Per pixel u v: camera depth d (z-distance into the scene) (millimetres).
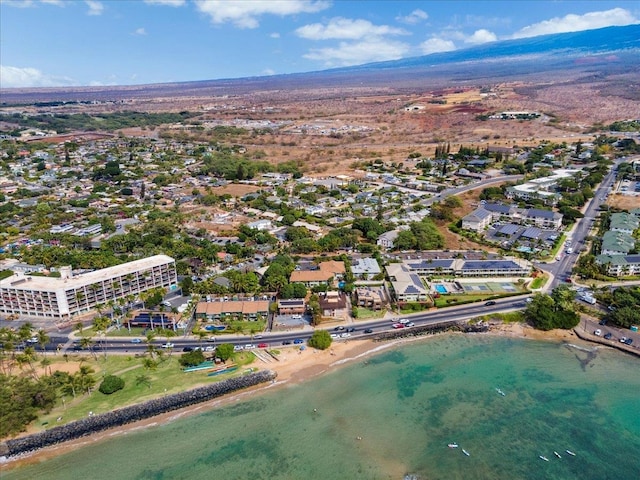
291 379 180500
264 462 141125
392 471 138625
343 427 155875
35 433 150875
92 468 139375
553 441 150375
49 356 192000
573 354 197375
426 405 166875
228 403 167375
